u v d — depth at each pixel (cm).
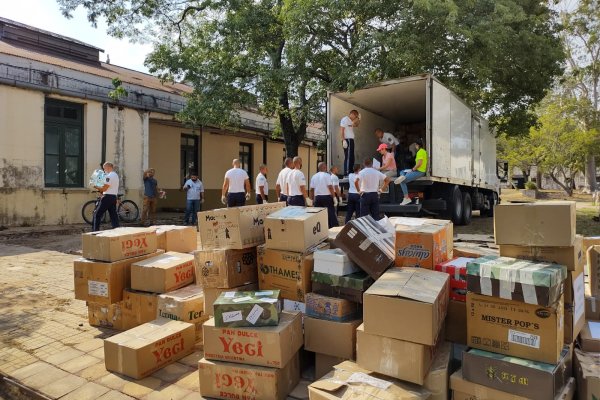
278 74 1252
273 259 349
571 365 265
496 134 1586
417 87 966
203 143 1909
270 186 2262
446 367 262
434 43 1083
